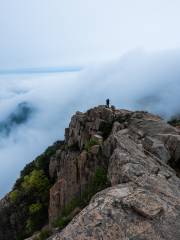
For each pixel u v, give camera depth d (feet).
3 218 189.37
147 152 83.82
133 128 116.88
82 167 107.55
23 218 177.47
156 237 46.98
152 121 121.08
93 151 103.14
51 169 181.57
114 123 127.95
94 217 49.93
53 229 79.56
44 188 181.06
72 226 48.96
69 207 88.28
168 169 78.43
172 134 107.04
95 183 83.20
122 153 73.72
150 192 56.90
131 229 48.08
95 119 143.64
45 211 165.07
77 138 155.74
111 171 72.90
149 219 49.98
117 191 56.18
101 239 46.57
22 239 165.58
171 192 59.93
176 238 47.03
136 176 63.57
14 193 190.29
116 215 50.21
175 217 51.03
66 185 118.01
